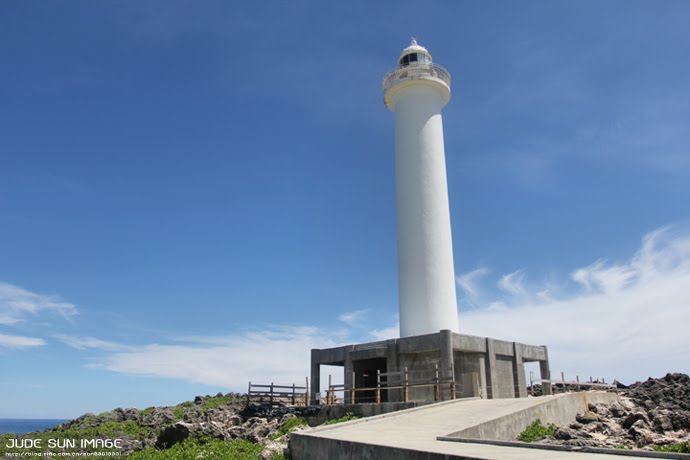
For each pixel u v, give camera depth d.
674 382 35.44
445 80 36.72
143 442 27.83
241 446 22.34
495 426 17.19
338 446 13.64
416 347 29.80
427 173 34.59
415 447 11.37
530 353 35.22
